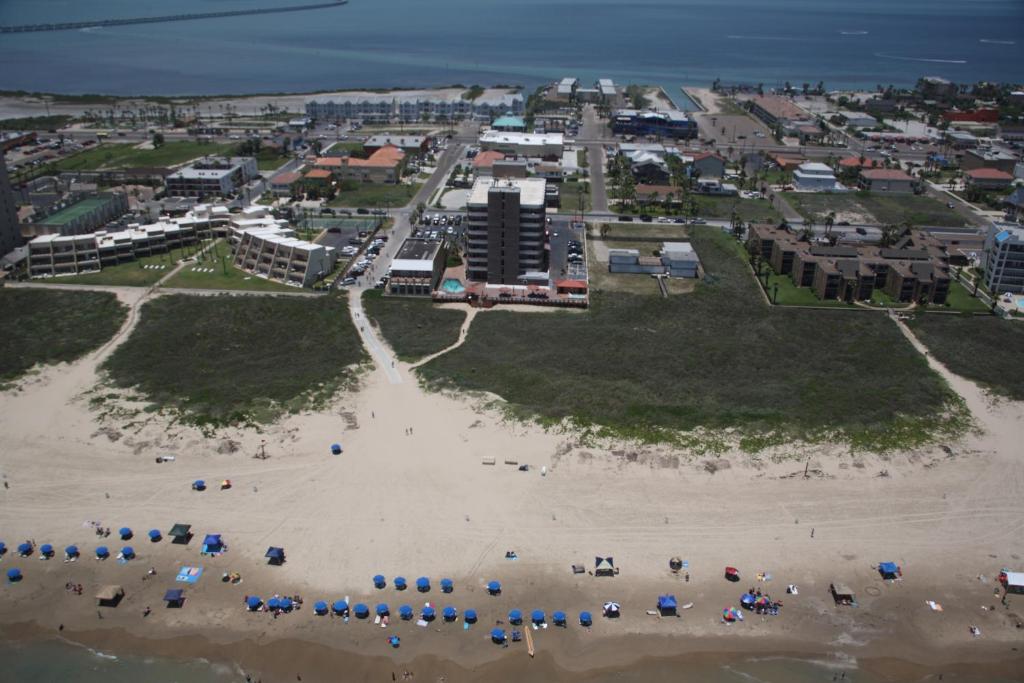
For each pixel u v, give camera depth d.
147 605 107.88
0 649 101.94
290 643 102.69
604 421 146.75
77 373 164.00
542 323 191.62
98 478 131.12
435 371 165.88
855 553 117.69
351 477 132.50
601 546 118.25
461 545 118.19
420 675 98.75
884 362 172.38
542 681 98.38
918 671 100.56
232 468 134.12
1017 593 111.44
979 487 131.88
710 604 109.31
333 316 192.50
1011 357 175.38
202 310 193.50
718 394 157.62
